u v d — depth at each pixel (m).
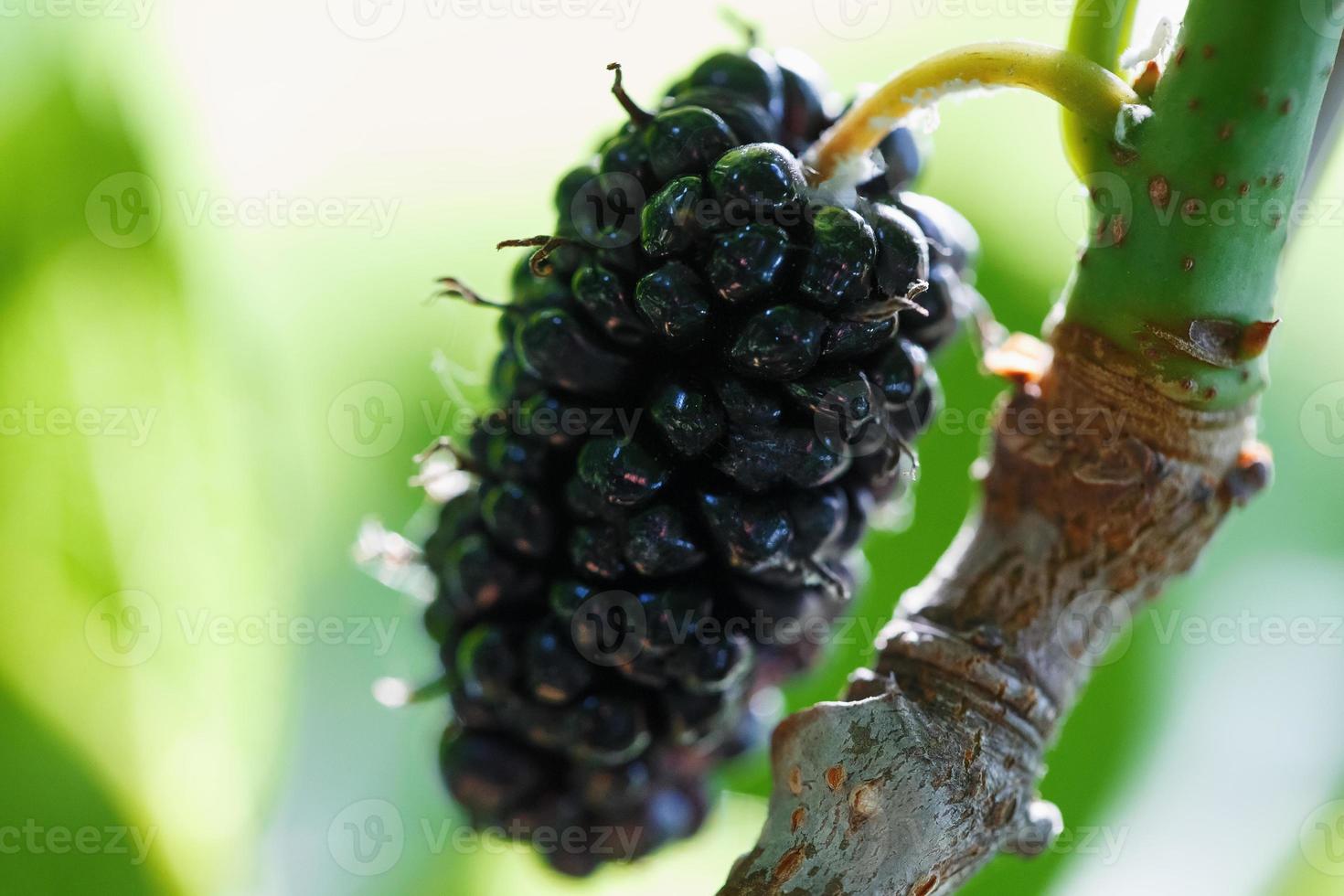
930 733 0.12
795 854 0.12
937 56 0.12
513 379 0.13
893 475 0.12
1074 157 0.12
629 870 0.14
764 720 0.14
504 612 0.13
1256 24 0.11
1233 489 0.12
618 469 0.12
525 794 0.13
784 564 0.12
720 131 0.12
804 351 0.12
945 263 0.12
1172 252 0.12
